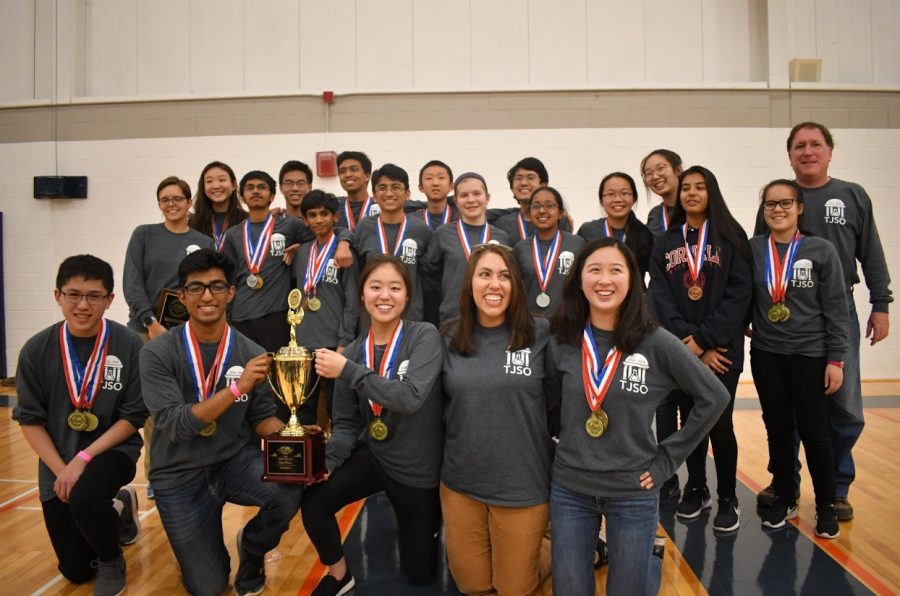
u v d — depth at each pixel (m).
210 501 2.63
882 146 7.48
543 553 2.96
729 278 3.17
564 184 7.47
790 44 7.59
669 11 7.51
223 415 2.62
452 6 7.54
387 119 7.49
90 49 7.74
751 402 6.66
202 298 2.57
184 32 7.65
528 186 4.39
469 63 7.55
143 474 4.39
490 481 2.42
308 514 2.51
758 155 7.42
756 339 3.24
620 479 2.25
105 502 2.50
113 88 7.73
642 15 7.52
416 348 2.58
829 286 3.03
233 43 7.63
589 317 2.45
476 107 7.48
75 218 7.70
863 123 7.46
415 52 7.55
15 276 7.79
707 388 2.24
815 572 2.73
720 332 3.08
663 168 4.21
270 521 2.49
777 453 3.24
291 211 4.90
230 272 2.67
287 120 7.52
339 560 2.56
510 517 2.43
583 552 2.31
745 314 3.14
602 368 2.33
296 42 7.59
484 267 2.47
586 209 7.47
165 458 2.52
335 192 7.46
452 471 2.51
